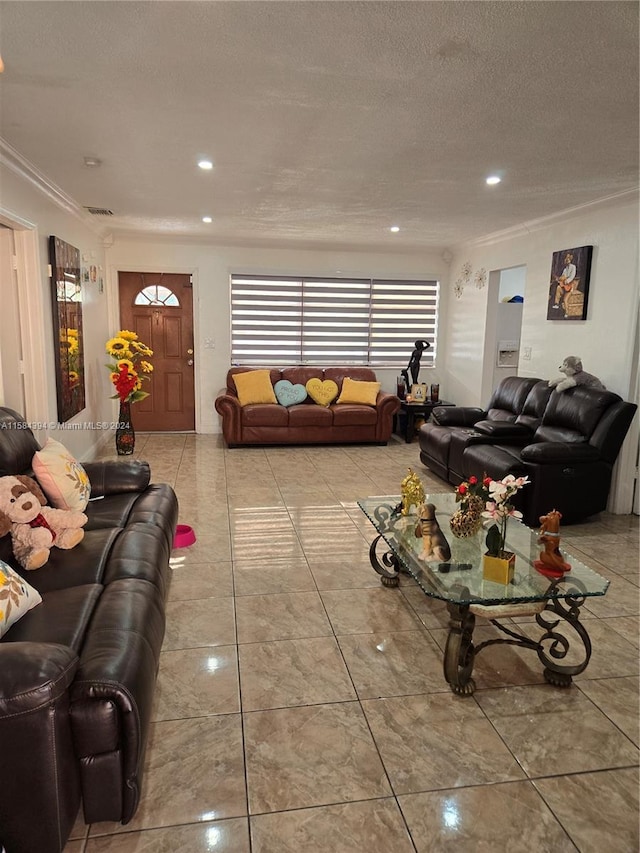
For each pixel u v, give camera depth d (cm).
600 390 402
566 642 219
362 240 638
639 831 156
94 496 304
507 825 157
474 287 645
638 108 254
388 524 281
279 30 189
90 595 193
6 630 165
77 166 358
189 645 240
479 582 218
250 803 163
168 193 429
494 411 525
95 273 577
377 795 166
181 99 250
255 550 339
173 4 173
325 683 217
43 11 178
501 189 399
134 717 143
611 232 418
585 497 384
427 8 173
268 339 692
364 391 652
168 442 639
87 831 153
